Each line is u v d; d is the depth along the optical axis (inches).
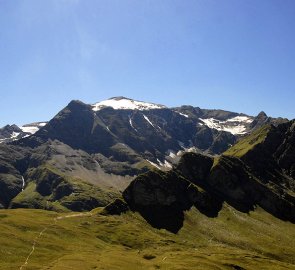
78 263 6998.0
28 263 6850.4
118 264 7406.5
